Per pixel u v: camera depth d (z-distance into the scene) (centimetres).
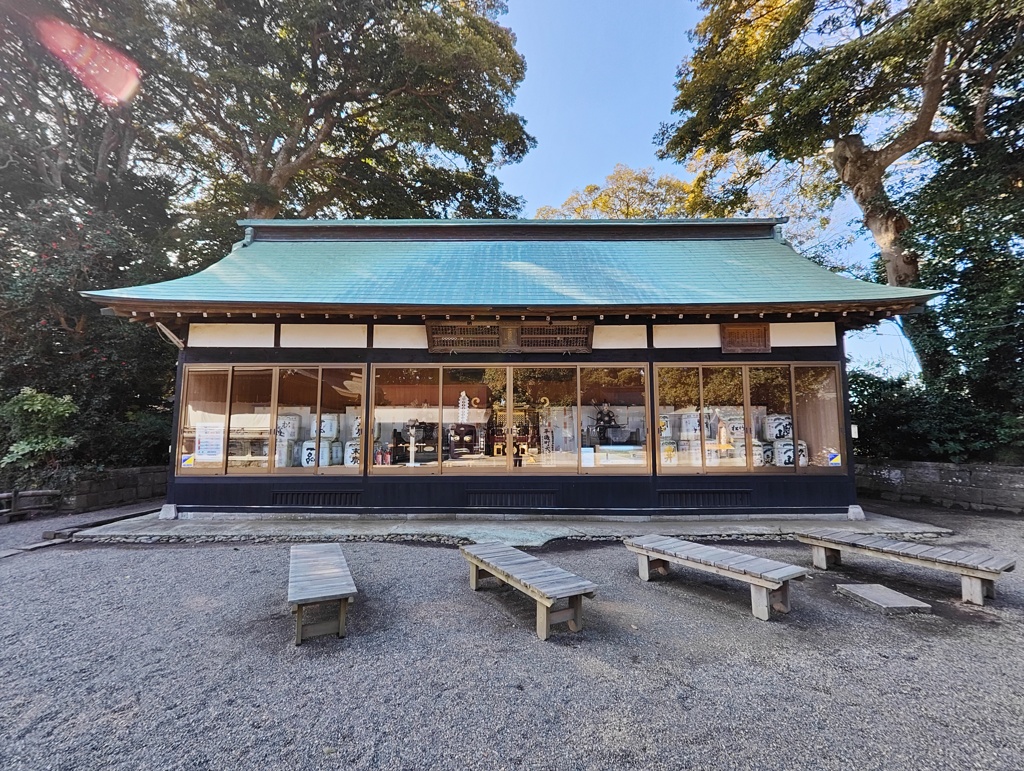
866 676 262
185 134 1288
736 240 858
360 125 1420
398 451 677
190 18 1062
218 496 657
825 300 615
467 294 664
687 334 684
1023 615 347
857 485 907
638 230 878
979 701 238
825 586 412
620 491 664
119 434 877
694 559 377
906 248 934
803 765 191
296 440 675
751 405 677
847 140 1045
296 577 330
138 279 955
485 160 1505
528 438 683
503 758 196
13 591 394
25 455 743
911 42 771
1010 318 788
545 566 353
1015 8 686
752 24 1118
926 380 881
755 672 266
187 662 276
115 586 406
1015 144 842
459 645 299
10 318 834
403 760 195
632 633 317
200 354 672
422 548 532
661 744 204
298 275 722
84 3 1005
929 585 414
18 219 898
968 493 755
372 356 683
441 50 1169
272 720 221
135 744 204
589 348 682
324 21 1159
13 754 196
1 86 1016
